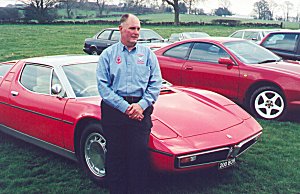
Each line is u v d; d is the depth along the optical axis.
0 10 68.25
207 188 4.19
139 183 3.64
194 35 22.58
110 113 3.52
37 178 4.54
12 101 5.45
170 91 5.13
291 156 5.17
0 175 4.62
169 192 4.09
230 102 4.98
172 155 3.68
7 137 6.07
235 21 63.28
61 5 78.38
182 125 4.08
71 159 4.73
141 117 3.47
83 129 4.48
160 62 8.48
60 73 4.96
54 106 4.76
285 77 6.79
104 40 17.66
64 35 37.47
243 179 4.43
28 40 31.41
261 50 8.05
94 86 4.90
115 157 3.67
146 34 17.84
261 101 7.12
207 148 3.84
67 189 4.23
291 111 6.80
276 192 4.13
